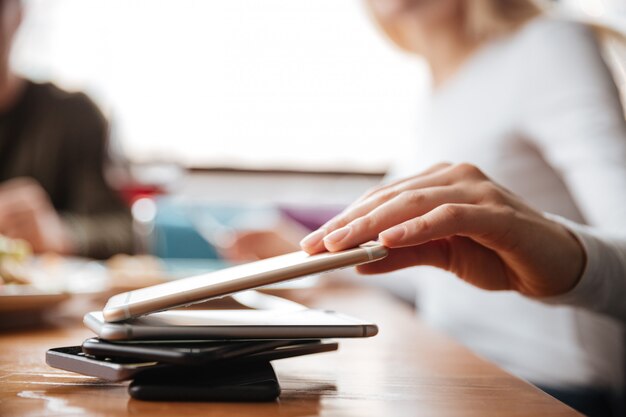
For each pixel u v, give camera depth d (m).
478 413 0.33
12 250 0.80
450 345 0.58
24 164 1.83
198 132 2.94
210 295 0.35
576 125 0.91
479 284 0.54
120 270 1.04
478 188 0.47
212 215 2.13
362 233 0.40
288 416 0.31
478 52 1.19
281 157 2.97
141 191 1.84
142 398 0.34
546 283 0.52
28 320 0.65
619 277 0.54
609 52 1.06
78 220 1.65
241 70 2.94
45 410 0.31
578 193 0.88
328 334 0.38
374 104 2.97
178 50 2.92
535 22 1.10
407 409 0.34
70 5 2.85
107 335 0.35
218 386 0.34
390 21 1.42
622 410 0.96
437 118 1.24
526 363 1.00
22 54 2.68
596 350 0.96
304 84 2.96
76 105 1.94
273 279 0.35
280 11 2.93
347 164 2.97
